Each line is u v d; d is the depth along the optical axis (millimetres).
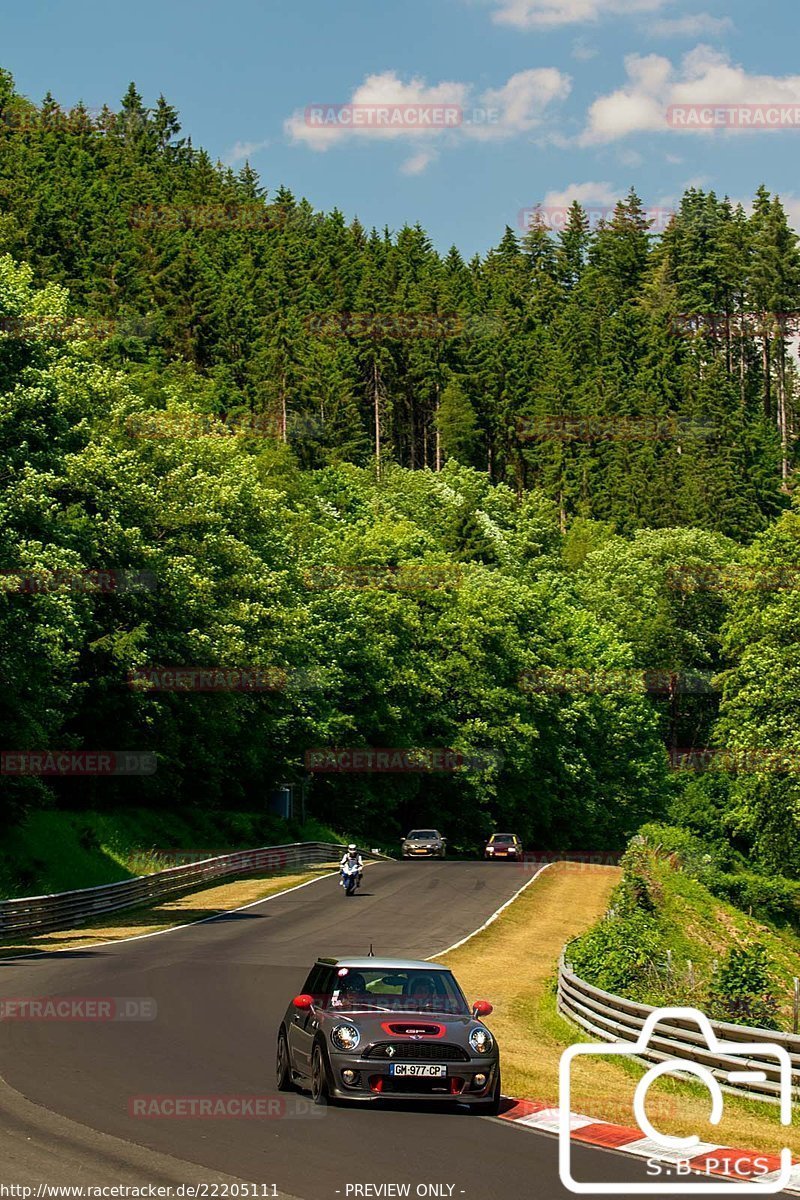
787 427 195625
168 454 57906
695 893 53469
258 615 59031
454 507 123938
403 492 134375
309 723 71062
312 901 45375
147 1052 17469
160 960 29531
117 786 57625
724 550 119438
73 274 130375
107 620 53000
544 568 126875
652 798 96062
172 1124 12898
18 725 39531
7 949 31891
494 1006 25250
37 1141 11812
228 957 30453
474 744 84188
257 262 172625
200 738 61344
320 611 77562
